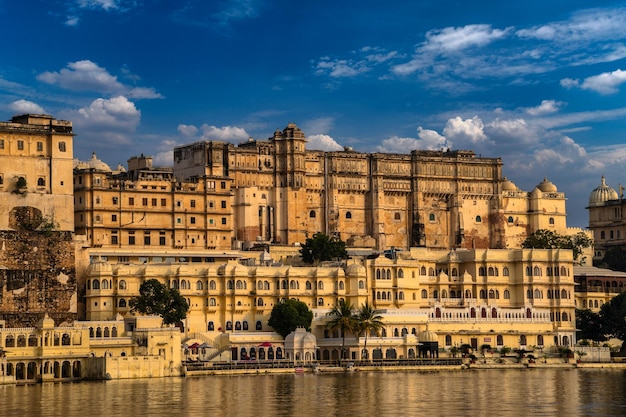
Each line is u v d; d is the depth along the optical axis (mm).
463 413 128625
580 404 138000
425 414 127562
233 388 158500
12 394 151375
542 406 135750
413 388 159375
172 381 173625
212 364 190500
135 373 181250
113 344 186000
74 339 182250
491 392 153625
